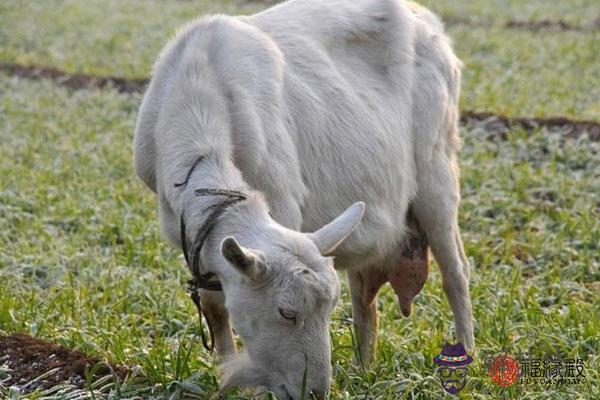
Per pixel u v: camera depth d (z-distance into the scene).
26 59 31.48
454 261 12.43
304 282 8.64
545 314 13.05
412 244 12.39
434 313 13.41
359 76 11.77
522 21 39.44
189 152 9.99
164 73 10.75
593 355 11.81
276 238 8.96
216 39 10.67
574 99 25.75
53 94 26.92
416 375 10.95
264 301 8.79
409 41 12.11
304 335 8.76
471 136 22.08
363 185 11.45
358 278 12.11
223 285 9.31
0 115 24.77
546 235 16.80
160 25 38.44
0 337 11.97
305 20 11.63
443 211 12.38
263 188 10.31
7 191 18.55
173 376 10.87
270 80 10.66
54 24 37.88
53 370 11.11
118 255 15.90
